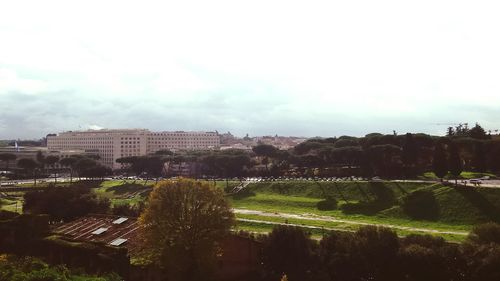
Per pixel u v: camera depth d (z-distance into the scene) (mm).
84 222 127688
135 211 139000
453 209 157125
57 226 128750
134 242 100875
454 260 91500
